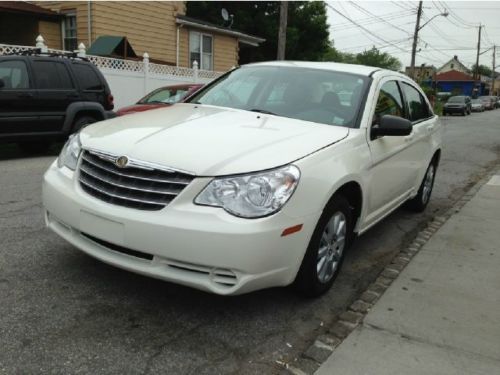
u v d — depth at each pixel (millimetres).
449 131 21453
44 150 10438
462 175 10180
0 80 8688
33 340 3008
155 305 3525
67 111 9734
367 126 4219
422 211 6770
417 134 5582
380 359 3066
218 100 4762
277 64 5066
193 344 3105
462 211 6734
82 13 16484
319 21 33000
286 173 3154
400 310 3717
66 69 9820
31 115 9227
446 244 5289
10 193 6402
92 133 3773
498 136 19781
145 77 15062
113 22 17016
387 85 4961
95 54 15188
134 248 3107
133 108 10992
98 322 3258
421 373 2939
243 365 2941
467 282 4289
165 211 3039
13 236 4676
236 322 3406
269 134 3598
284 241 3117
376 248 5211
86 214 3318
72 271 3957
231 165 3082
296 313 3609
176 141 3357
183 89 11867
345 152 3758
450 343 3285
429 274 4438
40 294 3566
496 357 3146
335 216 3736
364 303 3826
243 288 3041
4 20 17625
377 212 4715
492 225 6070
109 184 3273
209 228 2943
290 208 3129
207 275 3037
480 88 91438
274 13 31922
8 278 3789
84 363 2828
